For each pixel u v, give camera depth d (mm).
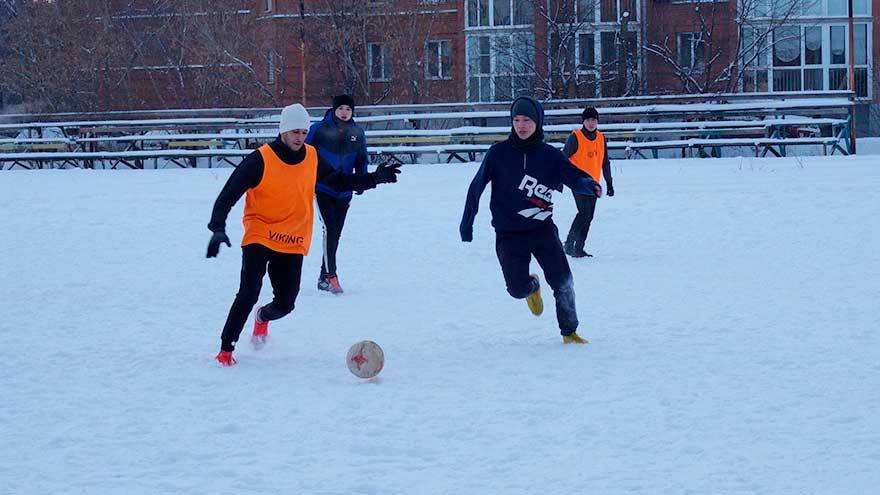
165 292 11492
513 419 6242
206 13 42625
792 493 4887
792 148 35188
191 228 17312
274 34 43062
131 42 43125
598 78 42719
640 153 34312
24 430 6199
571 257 13445
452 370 7562
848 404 6359
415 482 5156
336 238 11328
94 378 7488
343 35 42188
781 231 15164
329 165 11320
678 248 14016
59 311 10375
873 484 4965
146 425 6266
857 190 19406
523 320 9516
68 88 42375
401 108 35375
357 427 6145
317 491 5043
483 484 5113
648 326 9023
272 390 7070
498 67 42938
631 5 43906
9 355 8305
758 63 46656
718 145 32375
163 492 5070
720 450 5559
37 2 42875
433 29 43719
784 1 45344
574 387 6961
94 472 5398
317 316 9938
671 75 43125
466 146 33031
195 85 43000
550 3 41594
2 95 43969
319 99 43281
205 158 37344
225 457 5633
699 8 41688
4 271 13180
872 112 47781
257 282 7926
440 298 10820
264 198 7980
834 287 10664
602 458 5484
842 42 48062
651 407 6410
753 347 8039
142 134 37156
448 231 16359
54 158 33875
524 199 8391
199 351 8398
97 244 15648
